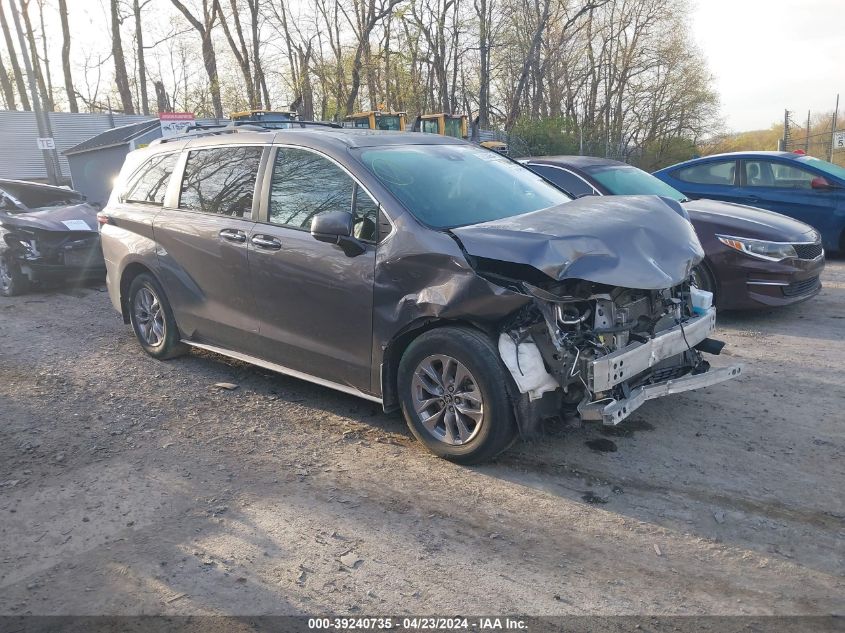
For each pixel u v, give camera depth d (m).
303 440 4.62
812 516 3.52
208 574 3.20
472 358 3.90
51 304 9.31
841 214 9.78
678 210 4.70
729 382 5.43
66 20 37.72
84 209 10.52
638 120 45.81
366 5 34.62
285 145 5.01
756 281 6.95
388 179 4.47
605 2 37.06
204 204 5.53
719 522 3.50
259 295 5.03
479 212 4.48
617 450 4.32
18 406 5.37
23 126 28.05
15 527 3.64
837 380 5.40
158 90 36.38
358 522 3.61
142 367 6.23
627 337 4.00
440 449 4.21
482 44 36.72
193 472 4.21
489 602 2.96
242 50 34.91
